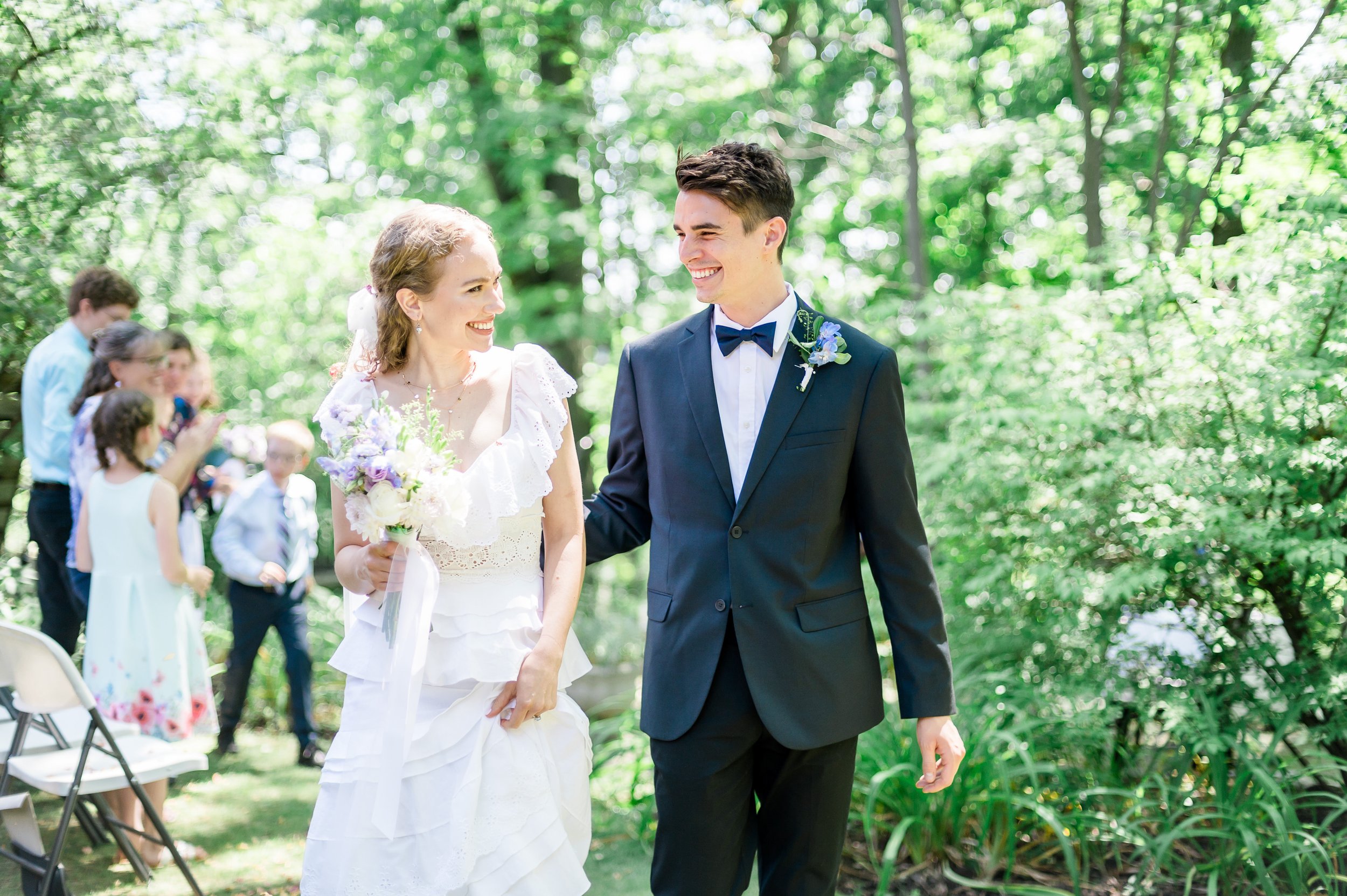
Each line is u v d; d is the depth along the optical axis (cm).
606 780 404
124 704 332
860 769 343
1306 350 348
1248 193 431
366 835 196
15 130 434
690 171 212
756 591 208
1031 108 719
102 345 360
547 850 200
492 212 862
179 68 497
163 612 337
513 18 802
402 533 196
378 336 208
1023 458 385
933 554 421
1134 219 581
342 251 783
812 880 216
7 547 480
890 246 950
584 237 860
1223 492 343
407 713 196
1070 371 381
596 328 882
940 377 445
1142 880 312
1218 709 348
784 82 896
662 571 218
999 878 321
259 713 507
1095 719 345
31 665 267
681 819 213
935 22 788
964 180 770
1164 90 495
